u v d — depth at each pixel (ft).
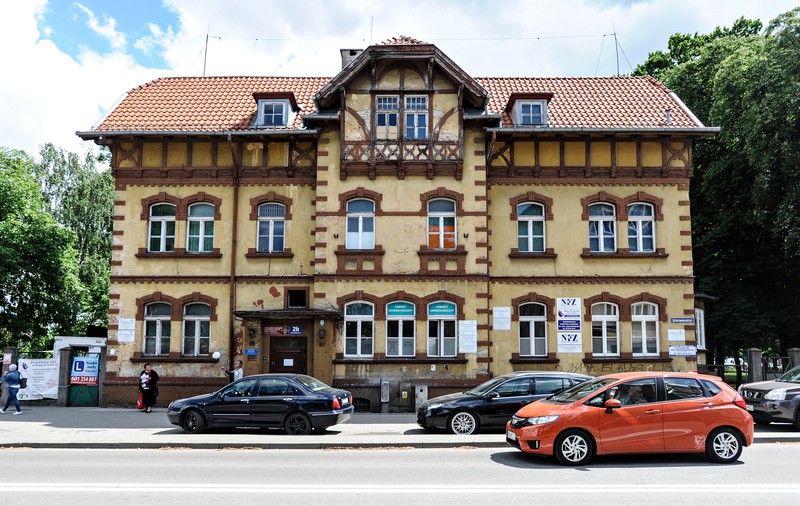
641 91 86.84
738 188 98.63
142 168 77.51
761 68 87.81
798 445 46.60
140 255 76.28
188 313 76.59
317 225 74.28
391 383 71.87
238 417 53.57
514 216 76.95
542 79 90.68
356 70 74.84
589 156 77.51
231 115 80.23
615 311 76.33
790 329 99.60
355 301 73.41
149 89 86.17
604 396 39.29
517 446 40.09
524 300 75.72
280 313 70.79
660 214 76.95
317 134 75.92
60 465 38.29
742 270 100.53
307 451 45.21
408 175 75.05
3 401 77.92
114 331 75.56
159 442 47.78
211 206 78.02
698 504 27.68
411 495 29.40
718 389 40.16
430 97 75.51
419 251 73.72
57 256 108.78
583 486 31.53
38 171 137.49
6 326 108.17
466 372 72.13
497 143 77.97
